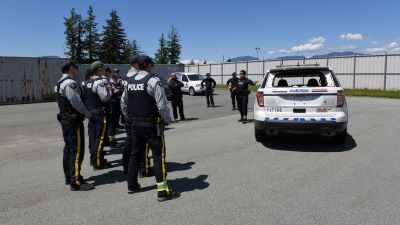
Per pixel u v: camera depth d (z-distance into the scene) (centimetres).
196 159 632
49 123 1217
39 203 427
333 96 664
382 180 493
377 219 365
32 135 959
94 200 435
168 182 501
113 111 762
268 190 459
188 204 416
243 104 1117
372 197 427
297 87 682
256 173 538
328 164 584
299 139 803
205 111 1519
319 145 736
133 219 375
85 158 668
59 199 440
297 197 432
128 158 535
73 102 457
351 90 2762
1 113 1566
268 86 724
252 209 397
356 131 900
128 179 456
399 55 2623
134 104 436
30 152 722
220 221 366
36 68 2197
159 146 432
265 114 706
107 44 6681
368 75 2830
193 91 2628
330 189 459
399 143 744
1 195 456
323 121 661
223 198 433
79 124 474
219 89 3403
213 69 4247
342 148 703
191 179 513
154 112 432
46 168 591
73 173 470
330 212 385
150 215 385
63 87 459
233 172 545
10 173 561
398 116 1205
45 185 497
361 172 534
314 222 361
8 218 383
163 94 425
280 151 688
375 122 1059
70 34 6469
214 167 577
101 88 567
